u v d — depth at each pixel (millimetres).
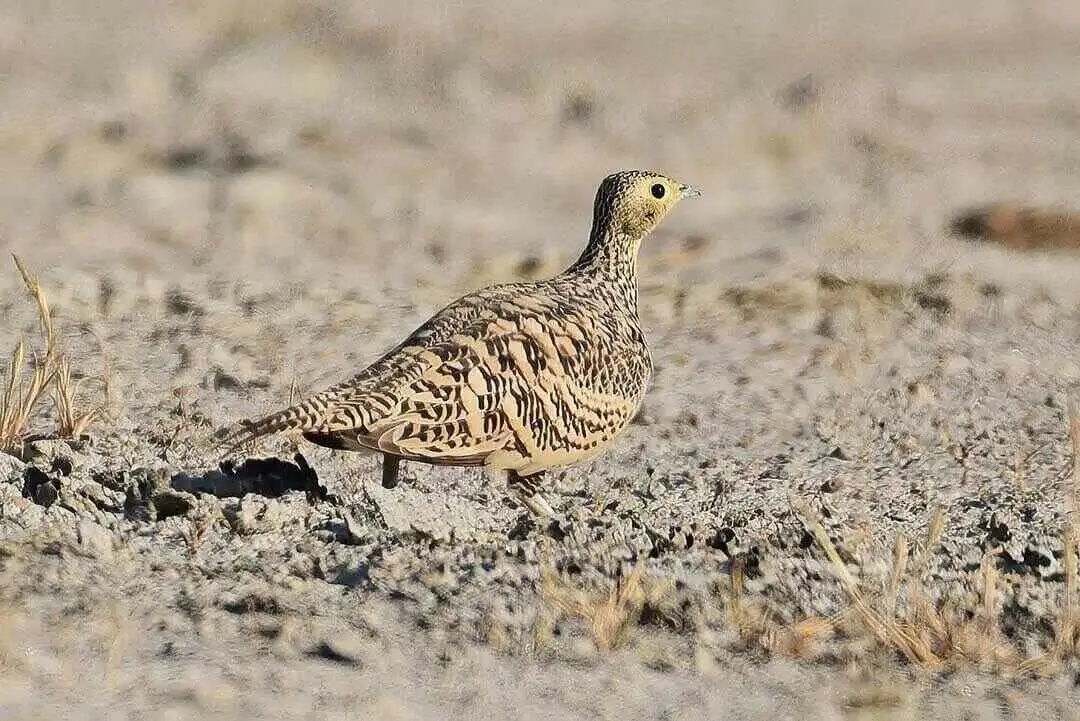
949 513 18141
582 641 13555
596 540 15578
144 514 15953
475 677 12688
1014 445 21500
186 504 15922
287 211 35938
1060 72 63906
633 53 65438
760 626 14023
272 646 12922
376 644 13133
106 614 13172
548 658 13211
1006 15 77250
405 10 65250
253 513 15703
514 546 15242
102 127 42219
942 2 80438
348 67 53469
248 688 12023
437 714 11961
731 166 44344
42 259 30016
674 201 17922
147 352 24094
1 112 43719
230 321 25969
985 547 16438
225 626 13227
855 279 29422
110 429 19609
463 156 43375
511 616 13844
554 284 17047
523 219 37219
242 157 39969
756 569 15156
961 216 36375
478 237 34844
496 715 12023
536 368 15477
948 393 24047
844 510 18125
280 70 50531
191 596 13781
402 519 15672
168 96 47281
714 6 78188
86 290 27406
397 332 25922
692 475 19453
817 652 13844
